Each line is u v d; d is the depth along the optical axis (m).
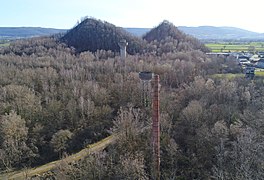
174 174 68.50
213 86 107.44
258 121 79.44
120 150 77.00
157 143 60.06
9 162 85.12
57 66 156.88
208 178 67.81
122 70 143.62
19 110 100.00
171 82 133.38
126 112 89.56
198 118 85.31
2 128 89.38
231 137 77.50
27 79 125.75
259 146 65.44
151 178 65.50
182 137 83.88
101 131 100.12
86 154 83.25
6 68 141.38
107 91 117.25
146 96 103.56
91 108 103.50
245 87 105.31
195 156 75.81
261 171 61.03
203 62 160.00
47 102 106.81
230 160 68.50
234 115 87.06
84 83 122.31
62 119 100.94
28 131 95.62
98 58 189.25
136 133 79.56
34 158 88.88
